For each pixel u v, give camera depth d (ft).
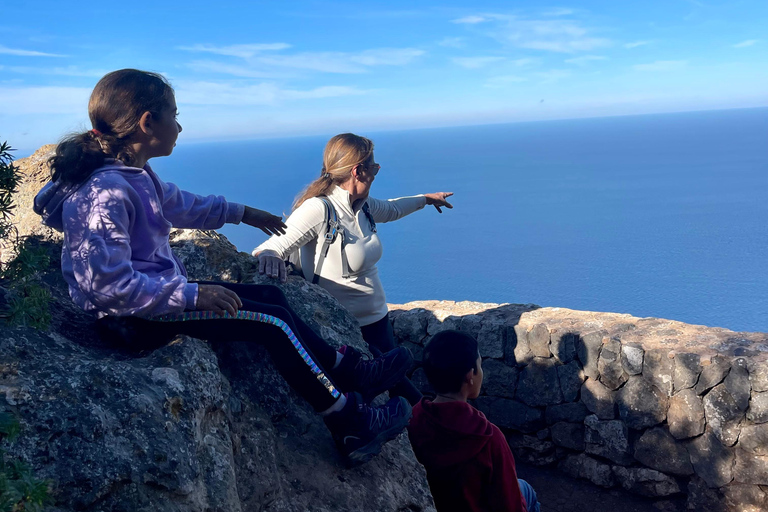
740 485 14.02
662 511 15.07
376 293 10.44
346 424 6.40
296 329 6.31
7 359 4.76
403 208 12.51
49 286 6.95
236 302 5.56
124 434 4.54
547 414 16.76
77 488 4.07
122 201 5.26
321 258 9.95
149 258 5.73
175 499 4.49
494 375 17.38
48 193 5.49
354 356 6.99
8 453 3.97
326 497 6.29
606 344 15.64
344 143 9.81
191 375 5.49
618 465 15.76
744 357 13.87
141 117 5.47
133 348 5.91
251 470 5.96
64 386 4.65
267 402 6.97
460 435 6.96
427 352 7.38
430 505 7.11
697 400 14.42
